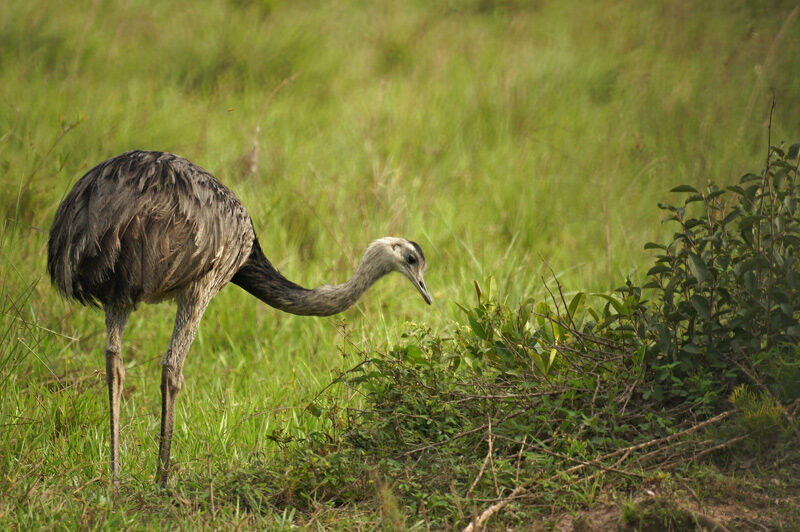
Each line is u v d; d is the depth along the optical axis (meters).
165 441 12.80
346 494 11.34
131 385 16.78
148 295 12.91
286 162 24.67
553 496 10.64
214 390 16.33
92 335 18.14
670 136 25.86
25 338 16.22
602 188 23.75
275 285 15.05
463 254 21.06
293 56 31.33
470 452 12.09
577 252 21.50
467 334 14.08
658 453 11.41
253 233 14.53
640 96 28.55
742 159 23.73
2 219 19.02
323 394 14.80
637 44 32.75
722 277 12.38
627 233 22.16
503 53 32.75
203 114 27.19
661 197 23.48
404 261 15.84
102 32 31.34
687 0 34.34
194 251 12.99
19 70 28.19
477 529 9.96
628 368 12.73
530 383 12.44
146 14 33.62
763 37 30.47
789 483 10.61
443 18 37.28
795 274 11.89
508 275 19.14
